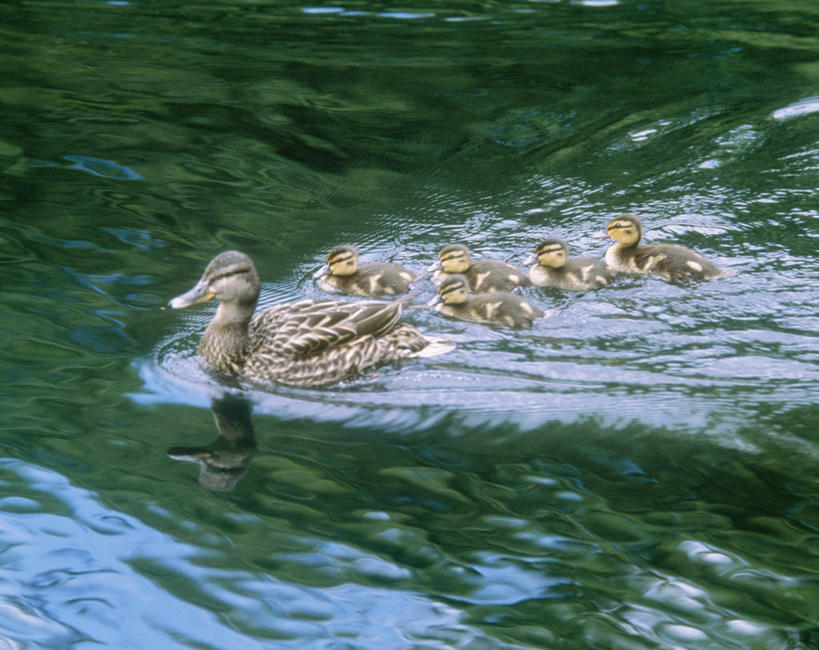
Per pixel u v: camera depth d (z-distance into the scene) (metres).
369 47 16.67
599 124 13.61
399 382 7.95
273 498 6.38
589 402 7.59
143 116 13.50
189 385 7.79
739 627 5.33
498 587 5.63
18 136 12.60
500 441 7.10
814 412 7.41
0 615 5.33
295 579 5.66
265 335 8.11
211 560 5.79
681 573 5.75
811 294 9.19
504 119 13.83
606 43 16.84
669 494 6.48
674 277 9.52
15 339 8.21
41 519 6.07
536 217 11.02
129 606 5.44
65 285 9.20
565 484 6.58
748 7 18.67
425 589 5.60
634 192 11.55
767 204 11.15
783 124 13.34
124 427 7.11
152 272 9.57
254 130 13.26
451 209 11.23
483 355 8.34
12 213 10.62
